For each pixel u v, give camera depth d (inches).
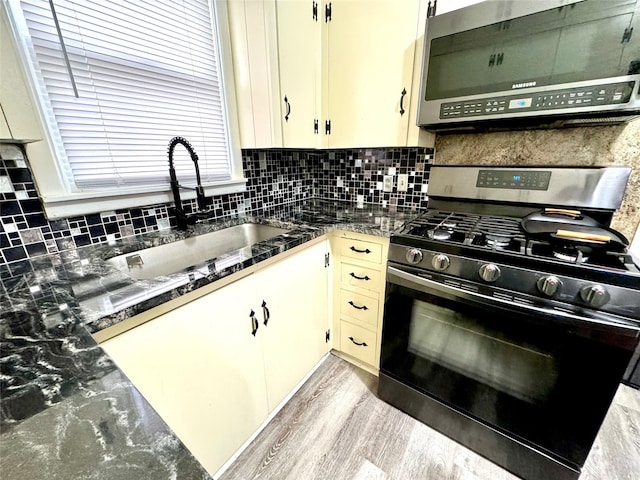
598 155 47.2
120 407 15.2
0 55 27.4
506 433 42.8
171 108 52.6
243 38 56.1
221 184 61.4
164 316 30.8
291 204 79.2
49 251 40.4
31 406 15.2
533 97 39.9
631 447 46.1
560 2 35.3
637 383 56.5
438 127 52.6
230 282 38.1
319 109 61.7
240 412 43.8
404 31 49.5
